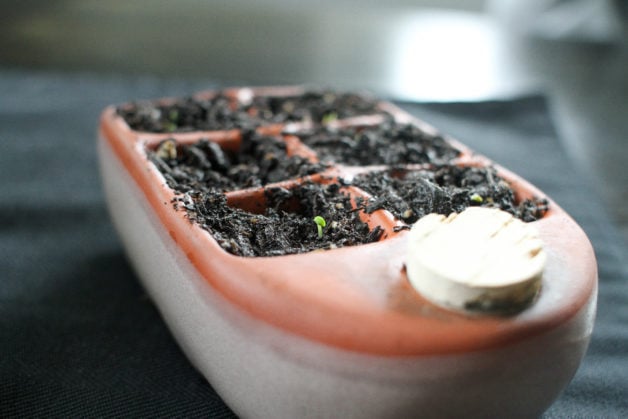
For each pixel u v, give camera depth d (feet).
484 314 1.04
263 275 1.08
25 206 1.85
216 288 1.12
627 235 1.86
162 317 1.46
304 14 4.10
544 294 1.08
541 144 2.35
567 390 1.36
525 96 2.71
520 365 1.05
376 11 4.33
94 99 2.55
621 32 3.84
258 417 1.15
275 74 2.94
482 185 1.37
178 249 1.20
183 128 1.63
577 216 1.88
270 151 1.51
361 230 1.24
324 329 1.04
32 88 2.61
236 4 4.17
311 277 1.08
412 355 1.02
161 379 1.37
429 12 4.38
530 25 4.03
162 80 2.76
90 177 2.05
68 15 3.60
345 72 3.04
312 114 1.74
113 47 3.14
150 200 1.30
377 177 1.38
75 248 1.70
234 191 1.33
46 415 1.28
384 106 1.82
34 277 1.60
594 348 1.46
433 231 1.10
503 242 1.09
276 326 1.06
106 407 1.30
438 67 3.23
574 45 3.74
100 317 1.50
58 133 2.29
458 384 1.04
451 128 2.41
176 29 3.53
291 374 1.07
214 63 3.02
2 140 2.20
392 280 1.09
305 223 1.29
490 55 3.46
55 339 1.44
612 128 2.64
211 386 1.31
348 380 1.04
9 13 3.52
